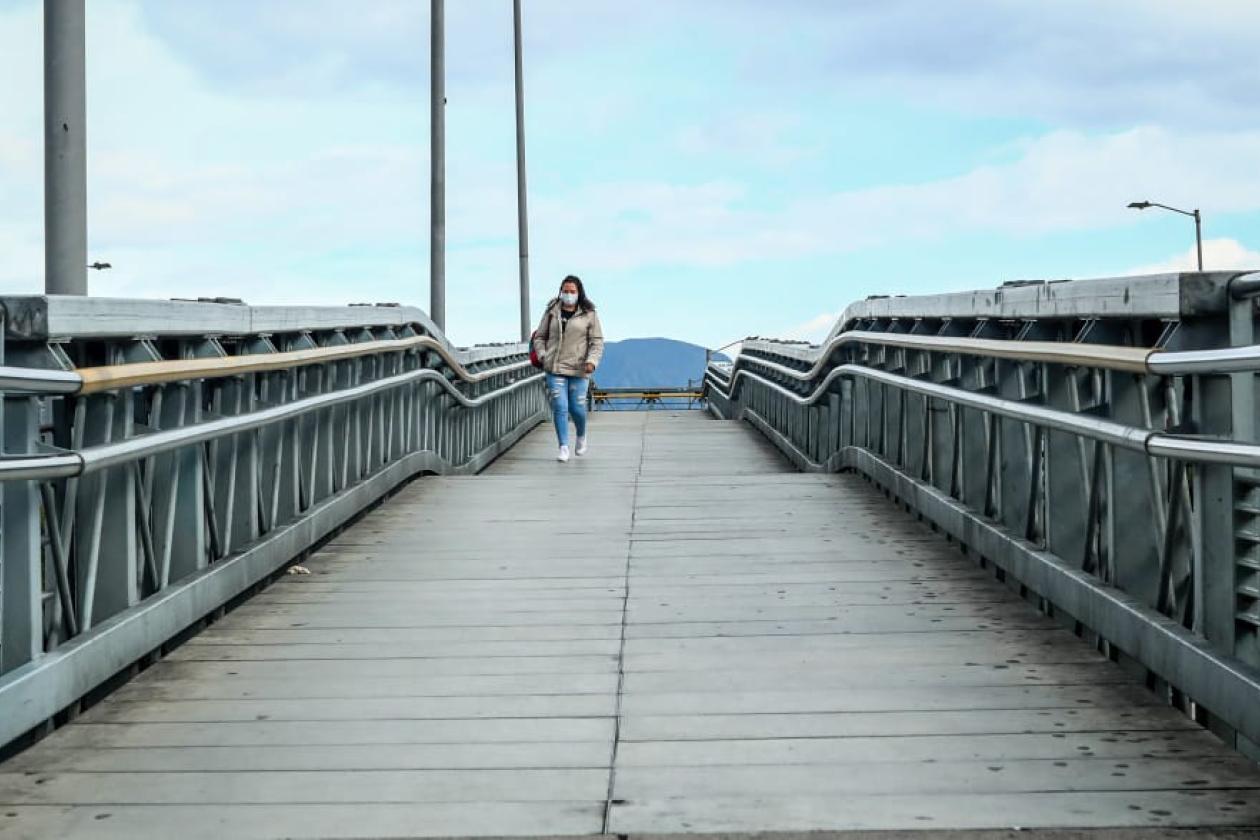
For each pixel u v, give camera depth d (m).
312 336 8.52
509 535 8.60
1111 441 4.75
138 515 5.54
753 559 7.60
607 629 5.99
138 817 3.79
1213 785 3.91
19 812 3.84
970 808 3.76
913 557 7.59
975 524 7.18
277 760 4.27
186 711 4.81
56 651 4.59
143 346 5.35
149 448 4.98
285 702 4.91
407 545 8.29
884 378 9.33
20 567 4.43
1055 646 5.55
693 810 3.77
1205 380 4.36
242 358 6.25
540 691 5.01
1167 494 4.94
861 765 4.14
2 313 4.32
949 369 8.23
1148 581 5.12
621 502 9.95
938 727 4.50
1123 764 4.11
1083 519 5.73
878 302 10.15
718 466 15.32
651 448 18.02
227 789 4.01
